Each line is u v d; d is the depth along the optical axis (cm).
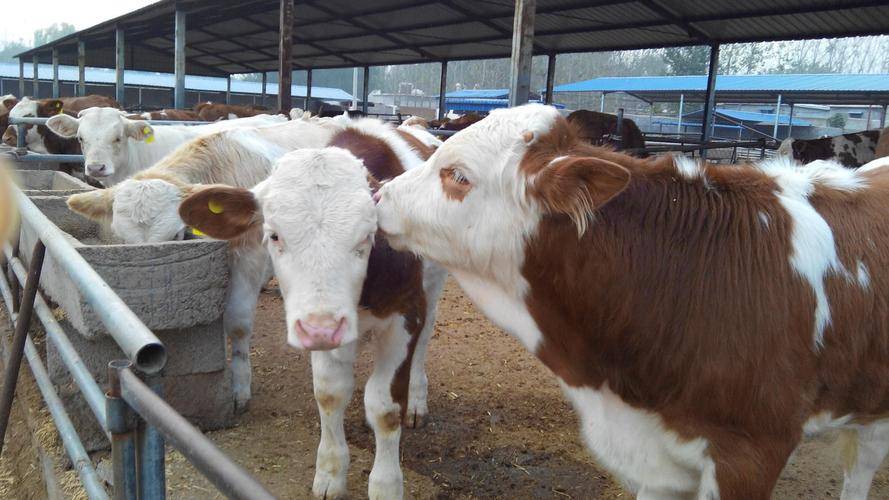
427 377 465
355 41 2400
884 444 291
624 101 5666
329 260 245
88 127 659
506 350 518
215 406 380
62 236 240
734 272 209
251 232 373
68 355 229
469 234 231
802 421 209
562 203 207
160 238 365
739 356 203
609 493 332
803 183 235
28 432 389
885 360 217
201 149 407
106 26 2541
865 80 2750
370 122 392
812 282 209
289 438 374
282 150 429
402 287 293
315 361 305
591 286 217
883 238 223
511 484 340
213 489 315
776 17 1344
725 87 2991
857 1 1162
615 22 1603
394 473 308
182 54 1845
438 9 1755
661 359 211
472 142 229
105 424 160
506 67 7512
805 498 330
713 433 208
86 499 303
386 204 247
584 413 238
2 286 452
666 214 219
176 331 364
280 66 1317
